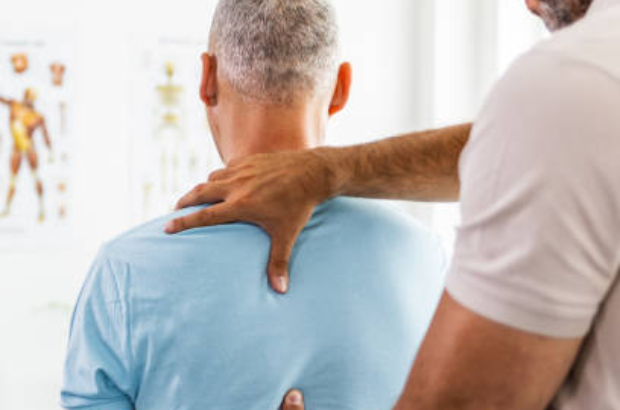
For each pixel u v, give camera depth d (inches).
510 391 22.6
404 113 126.2
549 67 21.0
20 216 111.6
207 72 36.2
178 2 115.6
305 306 31.9
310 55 34.0
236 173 33.5
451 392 23.4
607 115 20.2
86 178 113.9
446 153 35.4
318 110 35.6
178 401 31.3
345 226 33.9
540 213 20.7
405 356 34.1
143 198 116.3
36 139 111.7
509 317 21.6
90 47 112.8
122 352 31.2
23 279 112.1
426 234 36.5
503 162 21.5
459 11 122.2
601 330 22.4
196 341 30.6
